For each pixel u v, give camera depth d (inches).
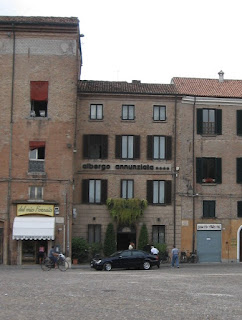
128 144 2023.9
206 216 2031.3
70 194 1819.6
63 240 1802.4
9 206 1798.7
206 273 1441.9
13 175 1812.3
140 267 1665.8
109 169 2004.2
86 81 2096.5
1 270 1576.0
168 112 2041.1
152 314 653.3
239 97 2058.3
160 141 2032.5
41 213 1803.6
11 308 697.0
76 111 1966.0
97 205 1990.7
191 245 2012.8
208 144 2050.9
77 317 628.1
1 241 1793.8
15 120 1829.5
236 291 936.9
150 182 2012.8
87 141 2005.4
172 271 1558.8
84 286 989.2
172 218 2009.1
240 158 2059.5
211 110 2065.7
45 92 1840.6
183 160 2034.9
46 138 1830.7
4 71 1839.3
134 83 2124.8
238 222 2043.6
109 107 2025.1
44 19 1857.8
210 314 661.9
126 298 806.5
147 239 1978.3
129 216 1973.4
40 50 1851.6
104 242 1966.0
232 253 2031.3
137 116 2028.8
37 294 851.4
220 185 2044.8
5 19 1844.2
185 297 830.5
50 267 1610.5
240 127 2066.9
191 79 2222.0
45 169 1823.3
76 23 1846.7
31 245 1797.5
